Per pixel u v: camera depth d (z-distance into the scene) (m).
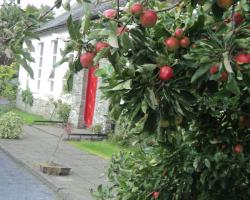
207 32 3.01
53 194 8.64
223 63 2.50
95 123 16.42
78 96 18.08
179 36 2.91
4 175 9.98
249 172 4.19
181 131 4.08
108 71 3.19
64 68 19.34
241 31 2.74
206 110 4.03
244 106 3.92
